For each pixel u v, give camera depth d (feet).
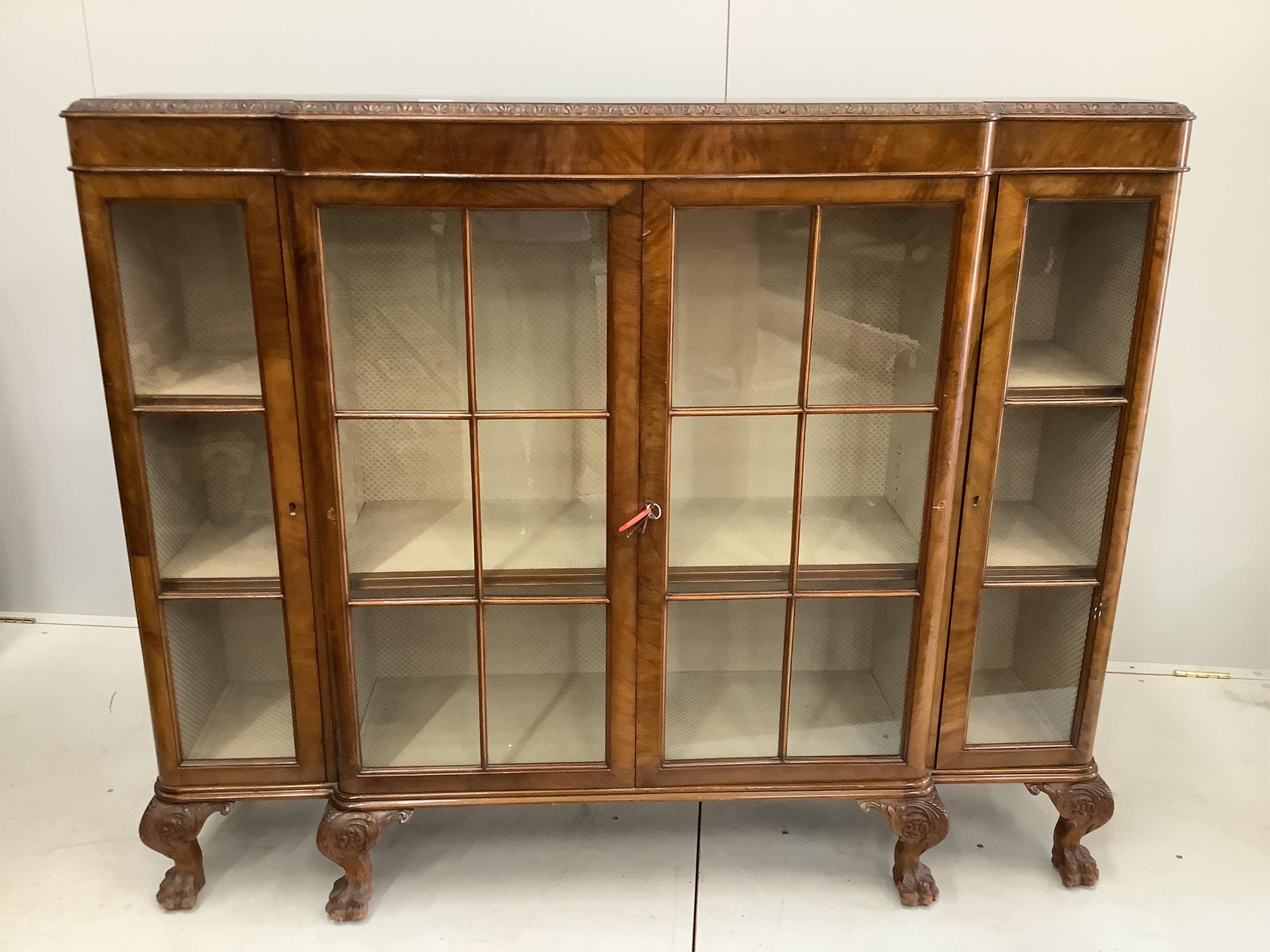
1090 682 6.04
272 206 4.98
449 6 7.30
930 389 5.45
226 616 5.77
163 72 7.61
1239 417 7.95
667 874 6.40
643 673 5.75
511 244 5.08
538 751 5.95
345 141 4.82
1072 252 5.41
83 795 7.01
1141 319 5.45
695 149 4.91
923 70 7.34
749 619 5.84
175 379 5.31
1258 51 7.17
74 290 8.28
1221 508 8.19
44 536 8.95
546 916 6.03
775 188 4.99
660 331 5.17
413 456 5.46
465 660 5.85
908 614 5.87
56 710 7.95
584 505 5.54
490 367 5.30
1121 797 7.07
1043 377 5.60
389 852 6.56
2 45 7.63
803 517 5.68
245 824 6.84
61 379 8.50
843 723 6.06
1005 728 6.23
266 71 7.53
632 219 5.00
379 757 5.91
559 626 5.78
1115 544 5.81
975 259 5.19
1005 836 6.77
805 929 5.94
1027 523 5.89
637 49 7.36
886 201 5.06
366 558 5.60
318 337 5.12
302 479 5.43
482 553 5.59
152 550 5.55
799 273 5.21
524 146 4.87
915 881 6.11
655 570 5.57
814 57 7.34
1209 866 6.44
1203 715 8.02
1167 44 7.22
